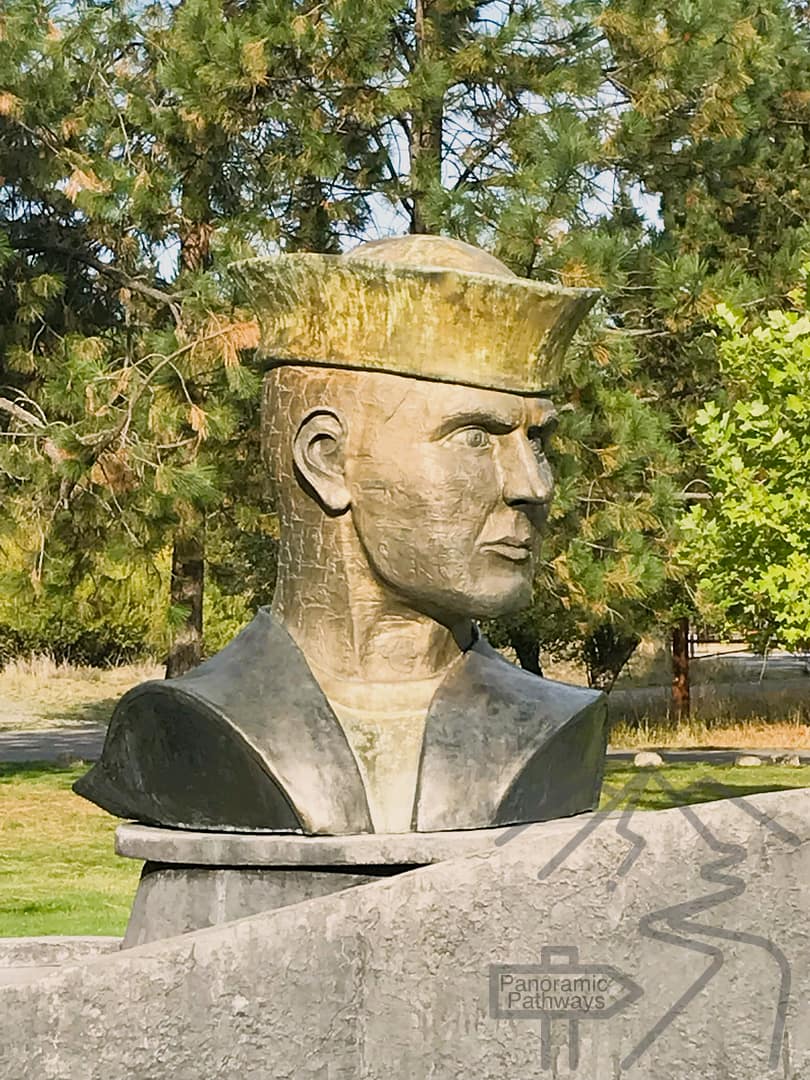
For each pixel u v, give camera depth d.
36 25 11.02
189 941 3.32
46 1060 3.28
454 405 3.95
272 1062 3.29
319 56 10.20
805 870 3.28
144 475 10.59
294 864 3.74
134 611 25.97
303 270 4.03
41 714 21.28
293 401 4.11
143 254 12.47
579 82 10.47
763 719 18.02
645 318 11.86
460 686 4.06
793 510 8.15
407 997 3.30
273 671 4.00
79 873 9.38
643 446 10.60
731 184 13.78
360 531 4.03
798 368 8.11
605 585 10.55
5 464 11.13
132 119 11.05
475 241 9.79
